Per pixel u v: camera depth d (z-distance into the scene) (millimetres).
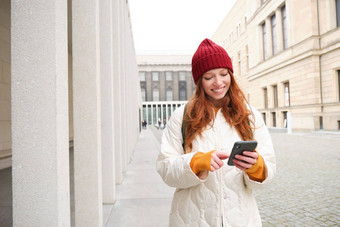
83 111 2656
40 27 1450
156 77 58719
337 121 18828
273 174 1211
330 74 19516
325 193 4406
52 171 1442
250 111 1345
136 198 4211
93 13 2670
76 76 2666
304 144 11750
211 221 1234
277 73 26188
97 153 2652
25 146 1442
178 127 1397
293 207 3783
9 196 4297
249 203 1293
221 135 1318
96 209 2633
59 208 1453
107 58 3814
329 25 19359
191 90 59031
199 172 1186
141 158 9109
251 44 32219
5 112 7309
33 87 1443
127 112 7949
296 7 22344
